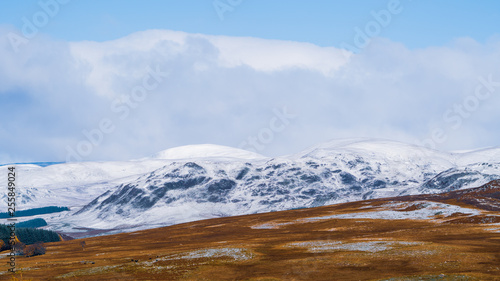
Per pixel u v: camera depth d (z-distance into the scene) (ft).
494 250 284.82
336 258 291.79
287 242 416.26
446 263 254.27
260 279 254.68
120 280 281.54
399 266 257.96
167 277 279.28
